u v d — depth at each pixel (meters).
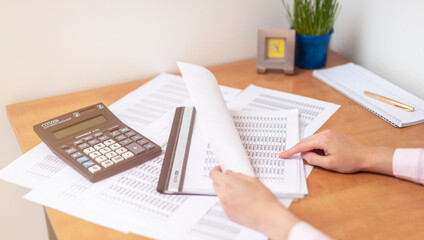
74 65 1.00
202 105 0.76
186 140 0.80
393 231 0.61
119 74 1.06
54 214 0.64
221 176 0.64
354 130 0.85
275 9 1.16
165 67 1.10
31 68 0.96
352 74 1.05
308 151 0.76
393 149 0.73
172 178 0.70
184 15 1.06
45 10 0.91
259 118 0.86
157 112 0.92
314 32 1.05
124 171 0.73
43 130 0.80
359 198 0.67
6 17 0.89
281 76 1.08
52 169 0.74
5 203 1.10
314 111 0.92
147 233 0.60
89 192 0.68
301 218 0.63
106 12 0.97
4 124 0.98
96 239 0.60
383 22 1.04
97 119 0.84
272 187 0.68
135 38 1.03
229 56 1.17
